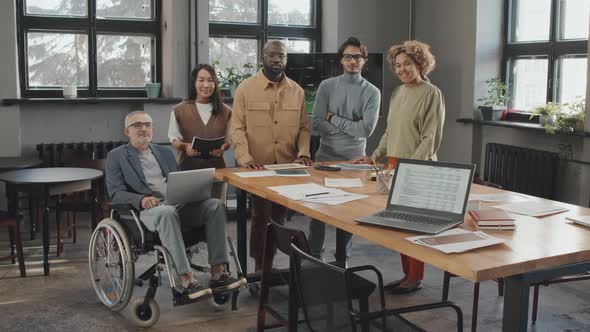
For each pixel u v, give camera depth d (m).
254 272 4.59
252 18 7.48
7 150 6.46
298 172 4.23
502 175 6.46
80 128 6.96
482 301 4.25
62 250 5.43
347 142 4.90
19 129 6.49
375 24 7.62
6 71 6.35
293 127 4.66
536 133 6.27
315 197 3.43
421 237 2.62
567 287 4.54
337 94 4.83
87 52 6.95
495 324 3.86
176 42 6.94
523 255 2.37
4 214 4.71
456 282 4.63
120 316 3.99
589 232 2.73
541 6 6.47
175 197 3.89
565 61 6.23
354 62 4.73
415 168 3.08
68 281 4.64
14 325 3.81
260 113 4.59
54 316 3.97
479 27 6.79
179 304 3.74
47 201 4.71
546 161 5.95
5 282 4.61
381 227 2.81
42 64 6.80
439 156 7.45
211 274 4.06
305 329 3.29
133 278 3.84
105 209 5.46
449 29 7.18
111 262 4.07
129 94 7.15
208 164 4.75
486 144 6.72
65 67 6.89
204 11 6.96
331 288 2.47
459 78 7.06
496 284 4.59
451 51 7.16
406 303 4.20
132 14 7.07
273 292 4.40
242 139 4.56
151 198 3.96
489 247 2.48
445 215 2.91
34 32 6.73
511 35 6.84
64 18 6.80
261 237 4.51
